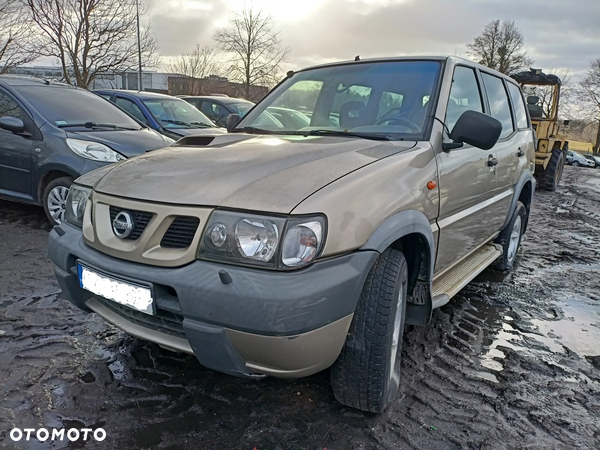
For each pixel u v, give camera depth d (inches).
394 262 84.9
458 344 124.6
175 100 325.1
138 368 103.7
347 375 83.9
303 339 69.8
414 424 89.8
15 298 135.5
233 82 1122.0
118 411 89.3
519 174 169.8
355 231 75.4
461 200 116.0
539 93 489.4
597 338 132.2
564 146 497.0
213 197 75.4
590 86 1888.5
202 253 73.5
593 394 103.8
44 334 116.5
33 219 216.8
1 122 195.3
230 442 82.7
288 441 83.6
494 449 84.3
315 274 70.7
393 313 83.3
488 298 159.3
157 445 81.1
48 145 195.0
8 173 203.9
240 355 73.0
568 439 88.2
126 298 79.3
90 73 682.2
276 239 70.2
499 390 103.3
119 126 221.3
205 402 93.2
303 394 97.1
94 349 110.7
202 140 111.5
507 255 180.5
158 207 77.9
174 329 79.0
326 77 132.2
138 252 78.0
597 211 354.3
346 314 74.5
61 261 92.3
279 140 103.3
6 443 79.6
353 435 85.8
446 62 121.6
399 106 113.9
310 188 75.6
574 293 168.2
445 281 122.8
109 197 85.5
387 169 87.9
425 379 106.1
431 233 96.2
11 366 102.1
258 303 67.9
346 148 94.0
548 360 118.3
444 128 109.6
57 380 98.0
